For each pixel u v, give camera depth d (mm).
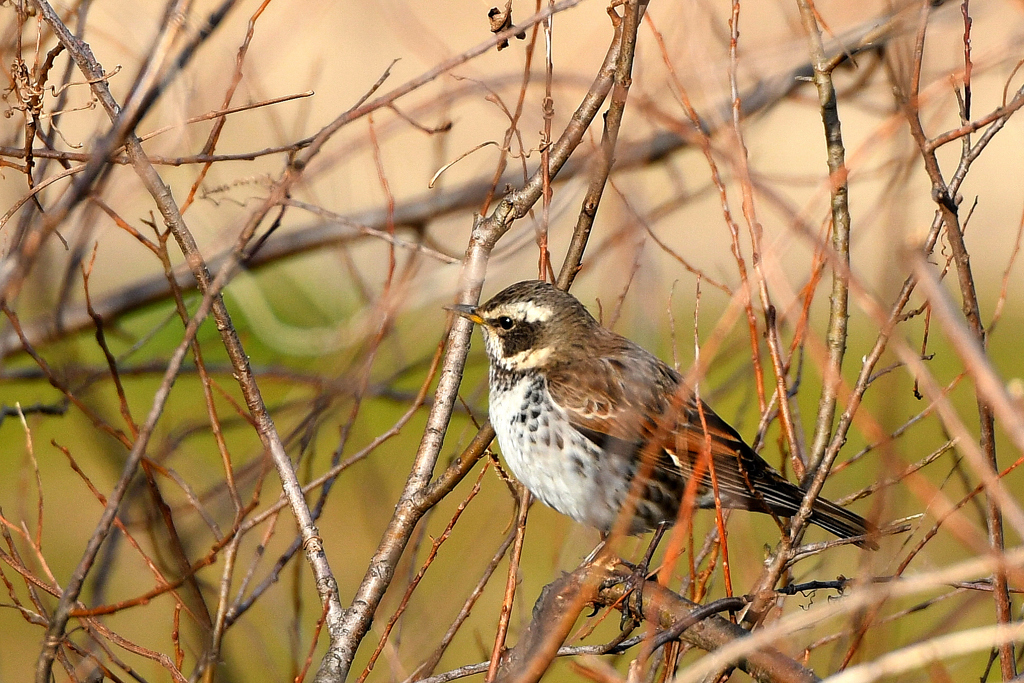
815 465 9312
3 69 9328
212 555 8414
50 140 9797
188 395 19656
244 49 9688
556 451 11281
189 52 9133
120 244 23734
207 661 8297
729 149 8484
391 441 18094
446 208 13305
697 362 7547
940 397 6227
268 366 12531
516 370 11562
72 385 10992
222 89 11469
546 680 12414
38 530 9102
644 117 8930
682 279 22422
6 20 10984
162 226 15195
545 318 11500
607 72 9203
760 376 9555
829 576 11641
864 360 8633
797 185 11938
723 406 18578
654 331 9055
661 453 10867
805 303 9047
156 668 11570
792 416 10297
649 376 11242
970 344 5789
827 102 9258
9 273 8141
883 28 9141
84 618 8773
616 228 9180
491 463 9195
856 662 8688
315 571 9078
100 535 7211
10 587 8945
